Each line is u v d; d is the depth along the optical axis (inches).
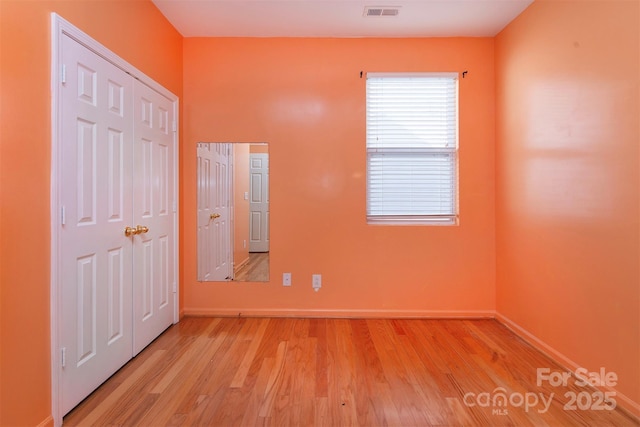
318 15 103.1
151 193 96.3
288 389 73.3
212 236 118.8
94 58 71.1
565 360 82.7
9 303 52.4
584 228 76.6
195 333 104.0
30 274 55.9
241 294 118.6
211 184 118.6
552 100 86.9
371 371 81.1
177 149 112.2
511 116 105.8
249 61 116.9
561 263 84.3
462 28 110.5
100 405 67.4
